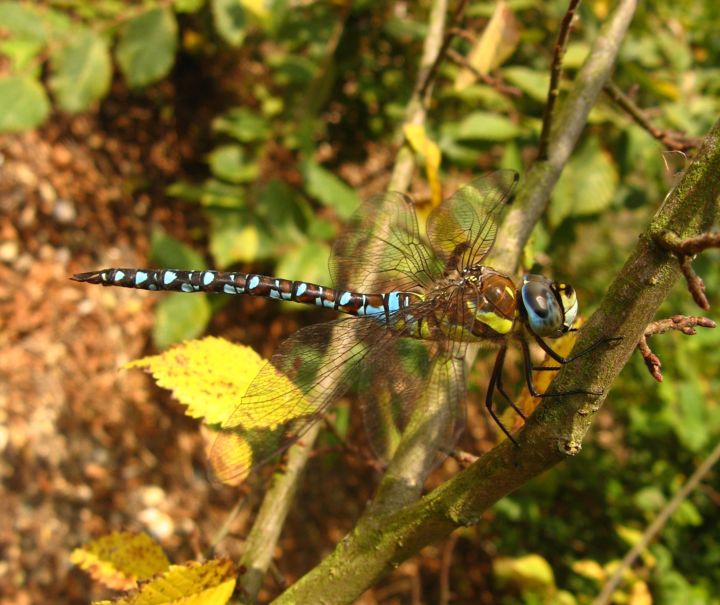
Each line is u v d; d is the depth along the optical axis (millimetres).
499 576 229
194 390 119
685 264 87
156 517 311
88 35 225
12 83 211
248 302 365
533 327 123
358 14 273
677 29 249
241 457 113
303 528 341
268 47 360
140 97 396
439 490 99
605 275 257
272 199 233
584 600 247
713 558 248
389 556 101
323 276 221
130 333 350
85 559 119
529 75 202
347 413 185
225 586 111
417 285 132
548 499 266
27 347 322
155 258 235
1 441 297
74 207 357
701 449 232
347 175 363
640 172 231
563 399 91
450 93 241
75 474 307
